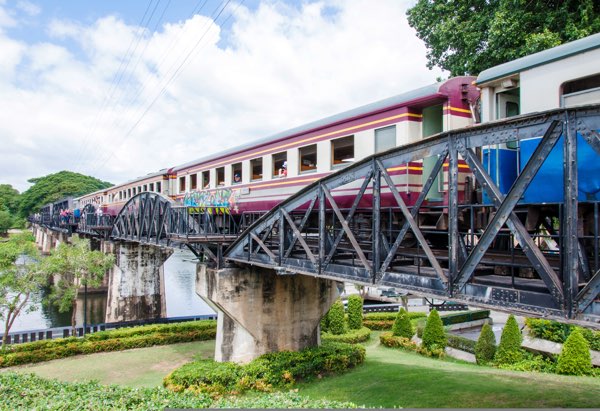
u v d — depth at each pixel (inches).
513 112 353.4
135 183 1203.9
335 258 425.4
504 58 627.5
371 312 1066.1
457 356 717.9
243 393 528.1
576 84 284.4
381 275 321.4
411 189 395.2
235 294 585.9
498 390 450.9
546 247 409.7
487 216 347.9
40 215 3093.0
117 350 813.9
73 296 863.1
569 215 206.8
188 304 1547.7
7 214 3570.4
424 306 1159.6
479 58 678.5
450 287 268.1
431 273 328.5
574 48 277.1
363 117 447.2
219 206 663.1
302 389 540.7
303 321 636.1
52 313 1423.5
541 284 262.2
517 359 618.8
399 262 390.3
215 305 601.6
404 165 393.7
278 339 615.8
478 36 665.6
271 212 467.2
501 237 359.3
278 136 579.2
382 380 538.6
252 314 596.4
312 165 567.5
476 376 525.3
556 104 289.0
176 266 2427.4
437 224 383.9
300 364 574.2
